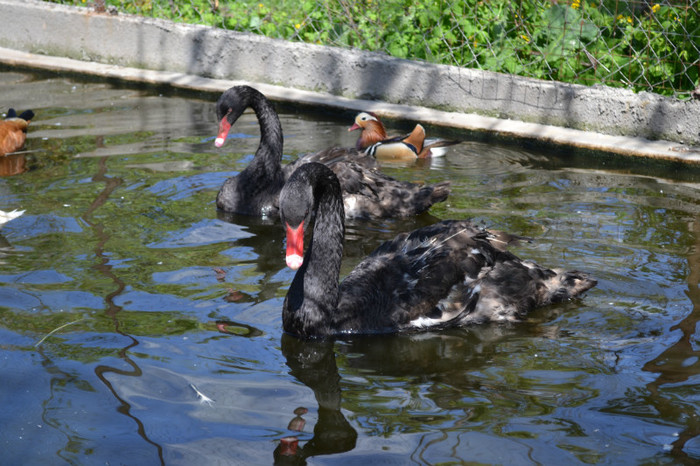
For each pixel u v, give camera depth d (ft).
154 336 15.49
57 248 19.47
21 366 14.21
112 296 17.10
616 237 20.61
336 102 33.96
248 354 15.14
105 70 38.60
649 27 31.55
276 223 22.49
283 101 34.86
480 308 16.89
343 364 15.05
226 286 17.94
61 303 16.69
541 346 15.61
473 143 30.48
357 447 12.17
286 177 23.81
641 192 24.40
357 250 20.65
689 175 26.66
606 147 28.30
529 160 28.12
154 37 38.19
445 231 17.94
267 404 13.41
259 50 36.09
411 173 26.45
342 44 37.06
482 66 33.71
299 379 14.37
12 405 13.05
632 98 28.91
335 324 16.34
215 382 14.02
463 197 24.08
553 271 17.71
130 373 14.11
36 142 28.17
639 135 29.07
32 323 15.80
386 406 13.43
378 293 16.84
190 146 28.35
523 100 31.09
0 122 27.32
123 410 13.02
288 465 11.70
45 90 36.37
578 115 30.12
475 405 13.42
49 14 40.22
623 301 17.24
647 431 12.53
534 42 33.73
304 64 35.29
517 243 18.10
